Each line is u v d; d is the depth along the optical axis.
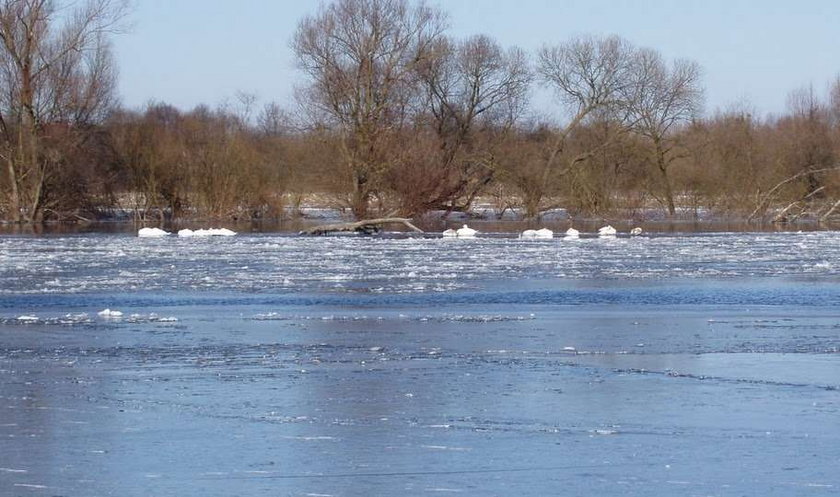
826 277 34.06
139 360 18.36
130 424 13.72
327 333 21.61
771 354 18.94
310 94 70.25
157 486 11.17
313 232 60.47
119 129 74.38
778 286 31.27
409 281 32.62
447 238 56.41
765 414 14.19
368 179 69.81
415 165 70.06
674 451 12.44
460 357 18.67
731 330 22.06
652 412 14.35
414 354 19.00
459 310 25.75
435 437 13.09
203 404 14.86
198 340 20.61
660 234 60.91
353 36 69.62
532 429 13.45
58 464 11.94
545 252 45.19
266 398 15.24
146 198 75.00
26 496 10.84
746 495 10.86
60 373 17.14
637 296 28.66
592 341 20.53
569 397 15.27
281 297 28.53
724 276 34.38
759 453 12.33
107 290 30.14
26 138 69.75
